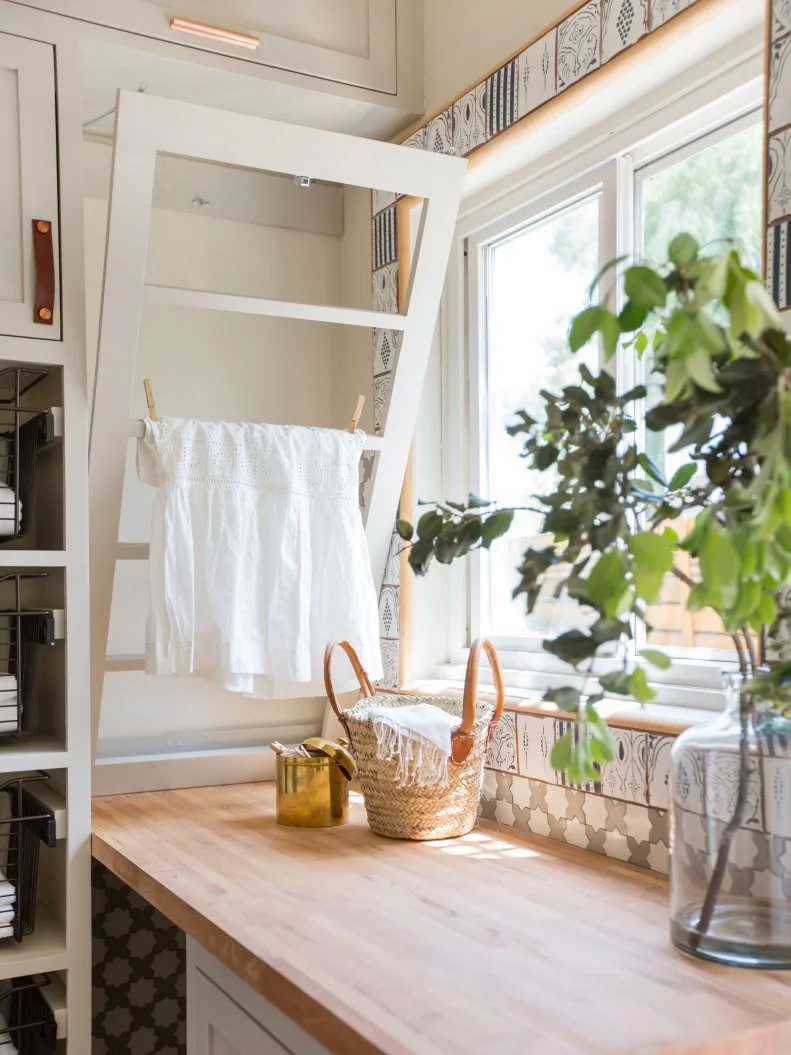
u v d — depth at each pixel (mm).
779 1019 928
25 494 1806
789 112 1276
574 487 941
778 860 1062
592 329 764
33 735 1938
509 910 1275
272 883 1407
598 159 1808
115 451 1848
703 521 739
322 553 1951
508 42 1911
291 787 1779
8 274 1712
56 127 1750
